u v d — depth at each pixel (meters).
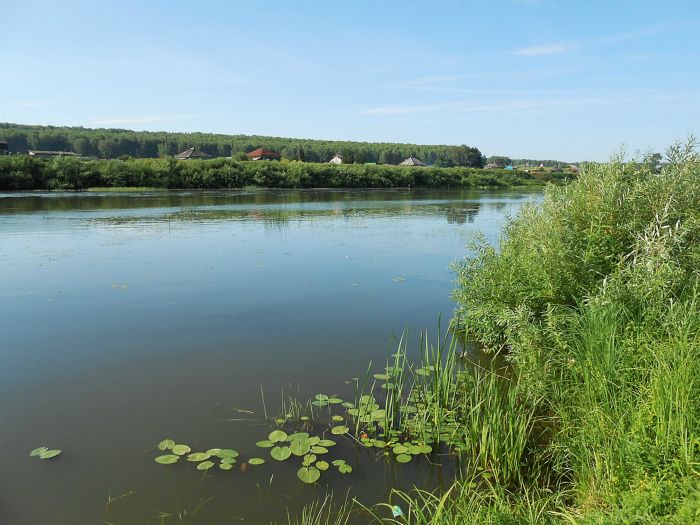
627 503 3.57
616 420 4.62
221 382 6.77
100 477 4.73
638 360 5.04
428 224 23.78
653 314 5.51
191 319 9.34
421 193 51.62
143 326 8.93
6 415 5.84
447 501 4.50
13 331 8.59
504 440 4.93
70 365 7.25
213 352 7.79
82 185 45.22
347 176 58.72
